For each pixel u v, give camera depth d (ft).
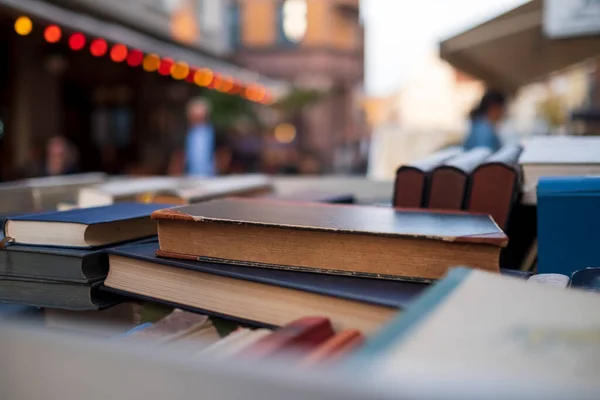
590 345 1.14
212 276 2.30
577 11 7.88
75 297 2.62
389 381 0.95
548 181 2.91
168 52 24.29
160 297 2.47
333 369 1.02
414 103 92.73
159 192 5.00
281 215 2.57
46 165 22.54
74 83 38.47
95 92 39.09
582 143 4.59
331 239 2.25
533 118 49.16
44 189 5.21
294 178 7.53
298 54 69.21
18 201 4.88
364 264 2.21
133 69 32.91
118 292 2.59
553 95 48.06
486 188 3.17
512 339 1.17
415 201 3.33
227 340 1.61
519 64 13.53
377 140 11.33
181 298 2.40
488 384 0.94
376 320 1.90
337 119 70.54
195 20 37.50
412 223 2.42
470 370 1.02
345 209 2.92
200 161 15.26
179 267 2.38
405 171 3.38
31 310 2.76
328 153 64.59
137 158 37.65
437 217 2.67
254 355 1.34
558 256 2.80
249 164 44.93
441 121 89.45
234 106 36.94
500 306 1.37
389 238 2.17
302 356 1.37
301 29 68.95
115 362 1.15
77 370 1.19
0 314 2.67
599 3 7.79
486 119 9.02
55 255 2.62
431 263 2.14
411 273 2.16
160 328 2.05
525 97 52.54
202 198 4.54
